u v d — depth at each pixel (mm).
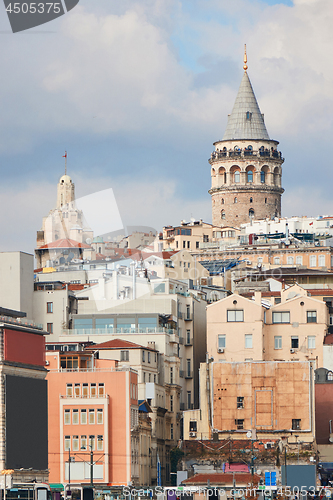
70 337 178500
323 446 154875
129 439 146750
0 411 132750
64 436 147125
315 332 177000
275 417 153000
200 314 199500
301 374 153875
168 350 178500
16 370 136500
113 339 173500
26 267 188500
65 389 148875
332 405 158625
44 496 118938
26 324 144250
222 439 152000
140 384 163125
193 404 188750
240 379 155000
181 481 146625
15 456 134000
